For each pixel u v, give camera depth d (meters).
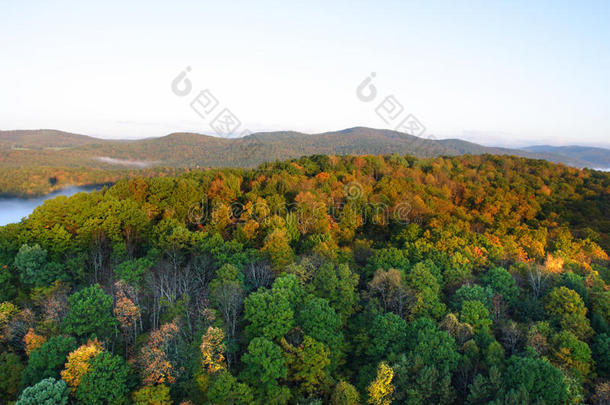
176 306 48.41
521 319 52.12
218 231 74.94
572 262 67.94
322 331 43.28
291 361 40.28
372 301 52.19
